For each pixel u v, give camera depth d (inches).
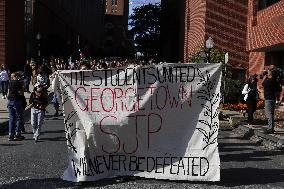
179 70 326.6
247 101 706.2
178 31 2583.7
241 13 1336.1
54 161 396.5
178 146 324.2
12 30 1523.1
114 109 327.6
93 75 328.8
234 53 1336.1
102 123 326.6
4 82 1000.9
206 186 312.7
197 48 1453.0
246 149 479.5
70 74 329.7
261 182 328.5
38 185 313.0
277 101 1026.7
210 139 321.1
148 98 327.0
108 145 327.9
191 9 1804.9
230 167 382.6
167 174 324.2
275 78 581.3
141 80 328.2
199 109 324.2
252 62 1298.0
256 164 398.0
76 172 322.3
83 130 326.3
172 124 325.1
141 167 328.2
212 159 319.9
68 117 327.6
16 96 519.8
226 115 810.8
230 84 1008.2
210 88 324.5
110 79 329.7
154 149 326.3
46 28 2224.4
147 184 315.6
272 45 944.9
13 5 1534.2
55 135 560.7
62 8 2726.4
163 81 327.3
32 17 1937.7
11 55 1505.9
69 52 2341.3
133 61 521.3
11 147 473.4
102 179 327.0
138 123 327.3
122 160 330.0
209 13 1348.4
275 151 468.8
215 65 324.5
